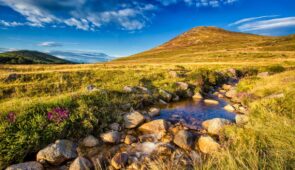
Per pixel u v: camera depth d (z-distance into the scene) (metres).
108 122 8.77
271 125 6.14
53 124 7.09
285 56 68.19
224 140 6.64
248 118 8.30
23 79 20.02
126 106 10.99
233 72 28.78
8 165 5.68
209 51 119.81
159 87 16.77
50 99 9.46
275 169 3.96
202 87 18.23
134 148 6.80
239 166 4.27
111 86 16.39
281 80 15.38
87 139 7.07
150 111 10.88
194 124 9.23
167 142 7.17
